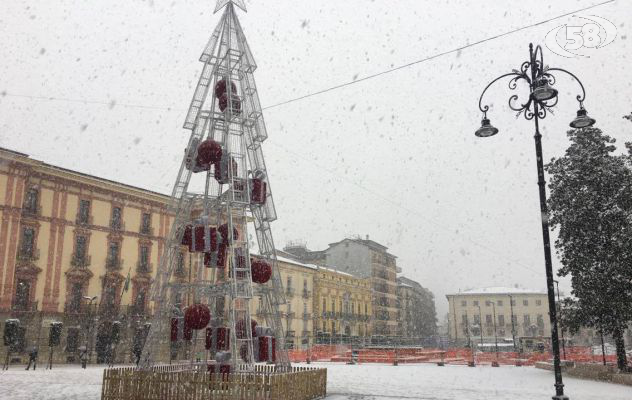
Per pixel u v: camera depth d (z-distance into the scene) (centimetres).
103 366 3850
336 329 7594
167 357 2675
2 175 3750
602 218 2634
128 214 4600
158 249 4784
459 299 12019
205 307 1374
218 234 1388
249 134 1505
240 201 1413
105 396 1269
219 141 1482
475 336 11619
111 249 4444
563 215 2844
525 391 1925
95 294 4262
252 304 4412
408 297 11250
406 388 1984
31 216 3922
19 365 3597
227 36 1516
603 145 2861
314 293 7175
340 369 3512
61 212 4122
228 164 1418
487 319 11725
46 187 4059
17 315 3725
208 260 1431
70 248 4147
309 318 6944
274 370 1436
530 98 1334
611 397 1730
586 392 1920
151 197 4759
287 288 6575
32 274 3878
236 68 1530
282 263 6562
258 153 1496
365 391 1819
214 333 1401
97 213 4372
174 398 1216
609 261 2581
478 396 1722
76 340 4050
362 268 9394
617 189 2684
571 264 2802
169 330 1484
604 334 2920
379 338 8156
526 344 5794
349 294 8250
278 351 1438
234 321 1310
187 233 1420
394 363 4269
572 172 2823
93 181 4322
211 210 1529
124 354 4244
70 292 4100
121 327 4272
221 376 1201
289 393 1238
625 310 2555
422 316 12938
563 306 2978
